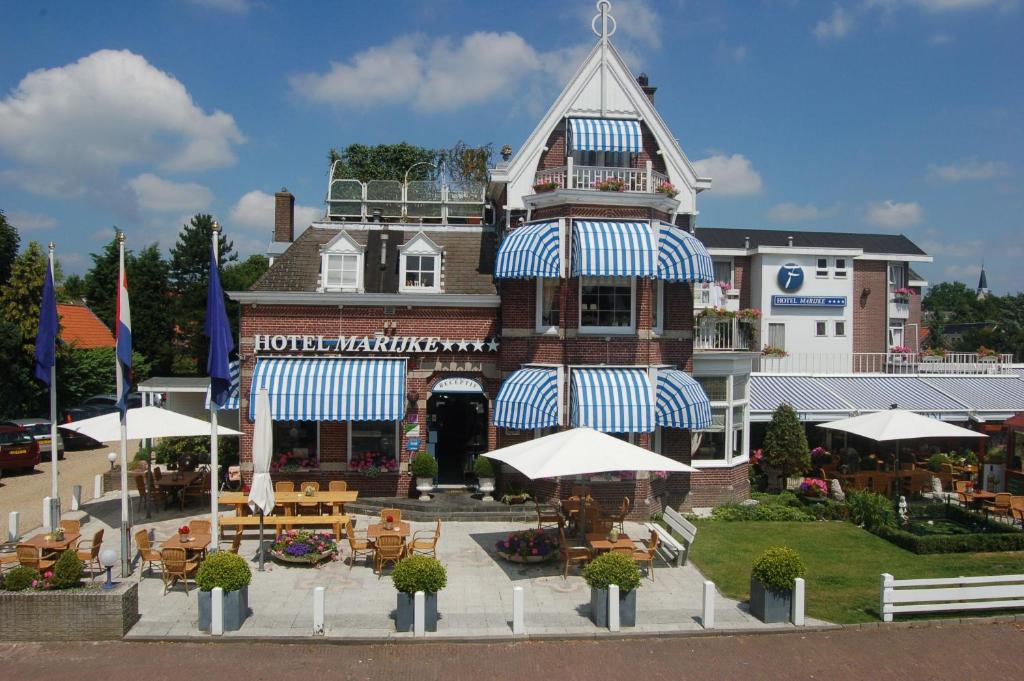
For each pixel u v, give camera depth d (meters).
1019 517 24.75
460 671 13.48
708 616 15.30
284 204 35.97
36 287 44.56
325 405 24.64
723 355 26.55
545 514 23.28
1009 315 80.75
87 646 14.34
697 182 26.84
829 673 13.62
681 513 25.64
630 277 24.56
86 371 47.97
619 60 26.31
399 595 15.00
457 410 33.28
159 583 17.73
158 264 65.88
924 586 17.52
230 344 19.31
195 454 29.92
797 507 25.77
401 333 26.06
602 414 22.97
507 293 25.27
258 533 22.45
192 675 13.14
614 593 15.05
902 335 49.16
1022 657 14.41
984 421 33.19
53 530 20.80
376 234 29.06
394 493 25.78
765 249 45.56
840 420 29.64
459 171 53.25
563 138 26.45
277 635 14.66
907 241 54.12
